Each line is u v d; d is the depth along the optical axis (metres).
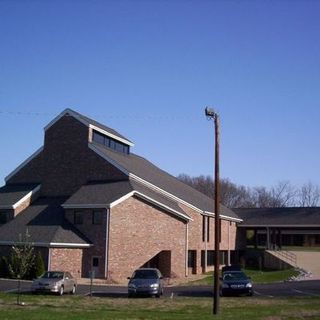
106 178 49.19
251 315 22.25
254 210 73.50
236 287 33.16
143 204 46.81
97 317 20.20
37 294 31.62
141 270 33.41
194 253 54.69
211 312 23.64
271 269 62.28
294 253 64.12
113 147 56.09
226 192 120.00
